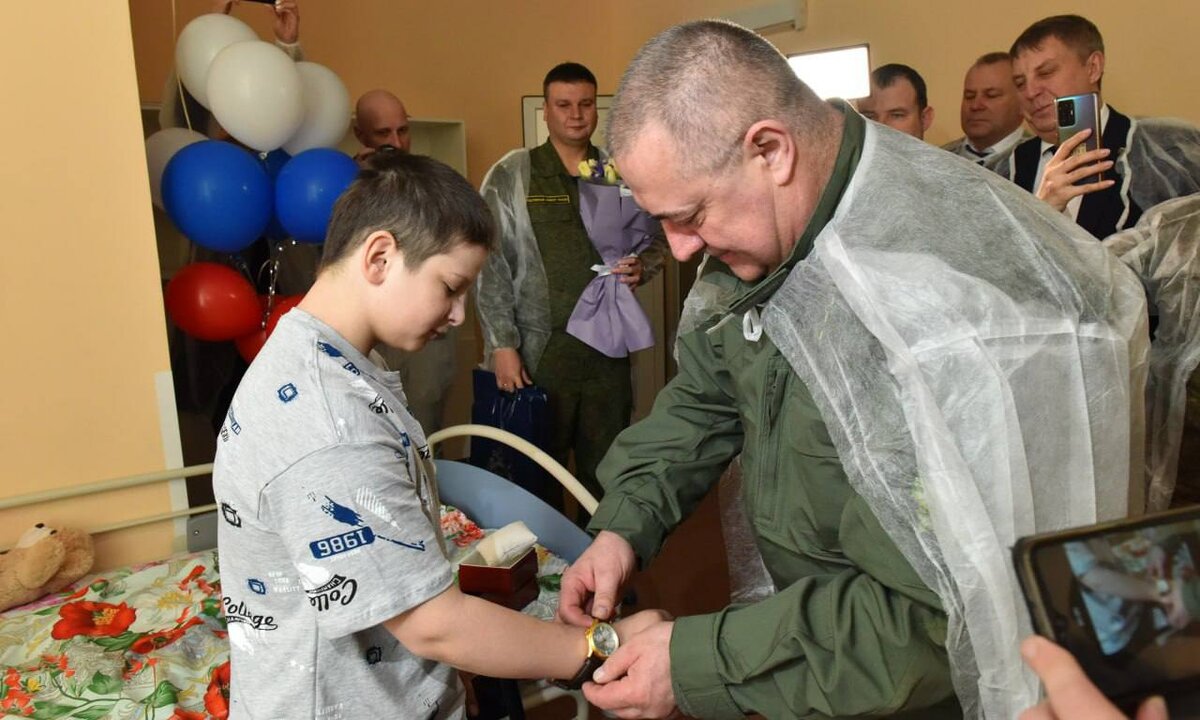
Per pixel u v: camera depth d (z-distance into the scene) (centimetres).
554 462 166
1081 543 48
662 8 385
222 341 210
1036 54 205
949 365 76
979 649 76
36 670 125
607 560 112
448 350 280
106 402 159
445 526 169
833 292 83
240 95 178
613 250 252
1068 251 88
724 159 81
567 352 254
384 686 89
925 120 257
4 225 146
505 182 249
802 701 83
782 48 346
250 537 82
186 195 172
